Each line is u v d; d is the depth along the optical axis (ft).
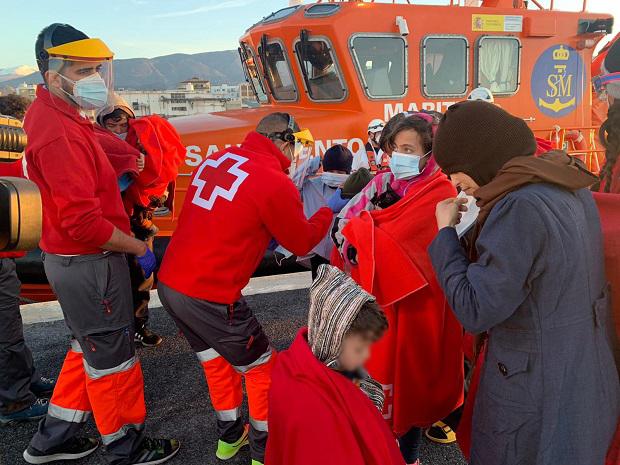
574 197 4.47
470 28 16.08
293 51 15.43
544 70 17.58
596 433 4.52
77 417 7.98
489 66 16.71
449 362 6.84
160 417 9.44
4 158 3.49
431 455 8.22
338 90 15.35
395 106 15.61
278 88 17.08
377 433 4.01
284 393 4.06
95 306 7.07
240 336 7.21
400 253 6.31
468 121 4.53
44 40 6.43
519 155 4.54
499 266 4.22
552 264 4.15
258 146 7.25
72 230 6.44
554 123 18.20
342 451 3.81
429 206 6.48
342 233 6.99
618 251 4.72
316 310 4.10
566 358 4.31
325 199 10.05
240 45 18.80
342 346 4.04
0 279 8.60
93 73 6.74
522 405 4.46
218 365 7.84
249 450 8.51
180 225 7.25
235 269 6.97
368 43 14.98
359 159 13.80
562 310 4.28
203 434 8.95
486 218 4.58
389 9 15.17
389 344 6.57
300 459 3.87
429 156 6.81
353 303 3.93
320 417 3.84
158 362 11.49
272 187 6.79
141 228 9.68
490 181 4.63
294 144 7.78
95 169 6.88
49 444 7.93
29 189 3.44
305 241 7.31
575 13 17.67
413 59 15.52
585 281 4.34
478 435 4.95
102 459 8.32
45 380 10.23
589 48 18.17
